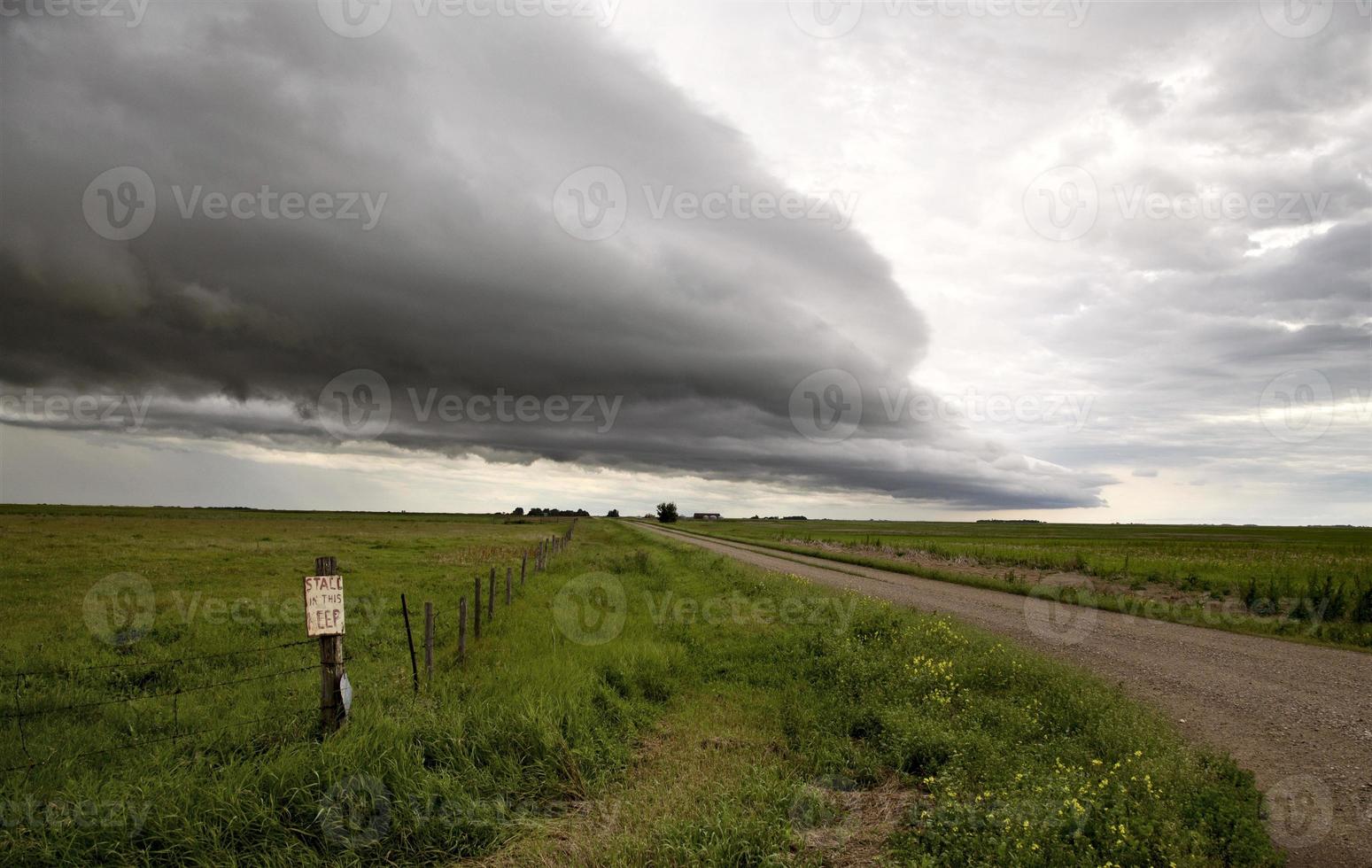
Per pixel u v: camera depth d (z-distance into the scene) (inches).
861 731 327.6
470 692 327.3
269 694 333.1
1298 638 604.4
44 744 259.9
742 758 283.1
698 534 3476.9
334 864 195.3
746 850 198.5
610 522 5467.5
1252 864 190.9
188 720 291.3
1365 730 334.3
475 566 1055.0
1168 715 352.2
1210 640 581.9
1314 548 1975.9
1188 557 1501.0
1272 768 277.6
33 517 2400.3
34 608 570.3
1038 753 277.1
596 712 321.7
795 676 425.1
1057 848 189.6
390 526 2950.3
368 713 272.4
